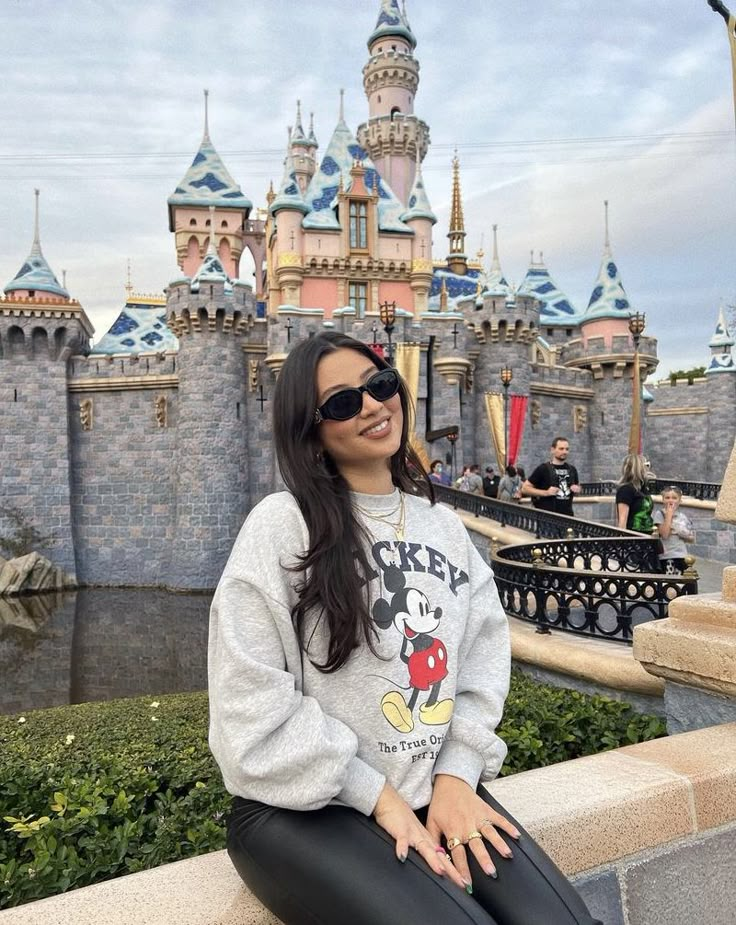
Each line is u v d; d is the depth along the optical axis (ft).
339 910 4.97
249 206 170.60
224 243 169.58
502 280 132.98
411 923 4.73
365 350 6.50
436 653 6.03
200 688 77.56
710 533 64.03
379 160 187.93
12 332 129.39
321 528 5.82
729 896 8.33
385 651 5.80
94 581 130.62
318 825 5.36
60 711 27.27
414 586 6.13
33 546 127.54
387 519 6.44
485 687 6.50
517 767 14.29
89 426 133.08
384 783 5.50
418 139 188.55
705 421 163.43
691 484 75.25
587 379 146.00
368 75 189.57
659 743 9.26
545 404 139.95
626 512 30.71
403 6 192.13
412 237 139.03
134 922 5.49
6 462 128.36
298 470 6.10
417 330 122.83
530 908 5.14
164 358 130.52
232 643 5.46
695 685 10.62
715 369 160.97
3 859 12.24
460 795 5.82
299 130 213.66
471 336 133.28
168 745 20.20
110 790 13.93
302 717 5.41
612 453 144.25
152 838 12.17
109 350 156.04
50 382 130.72
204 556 119.85
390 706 5.79
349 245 135.03
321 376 6.26
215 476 120.78
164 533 129.70
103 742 21.58
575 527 39.06
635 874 7.64
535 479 41.11
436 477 83.87
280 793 5.34
